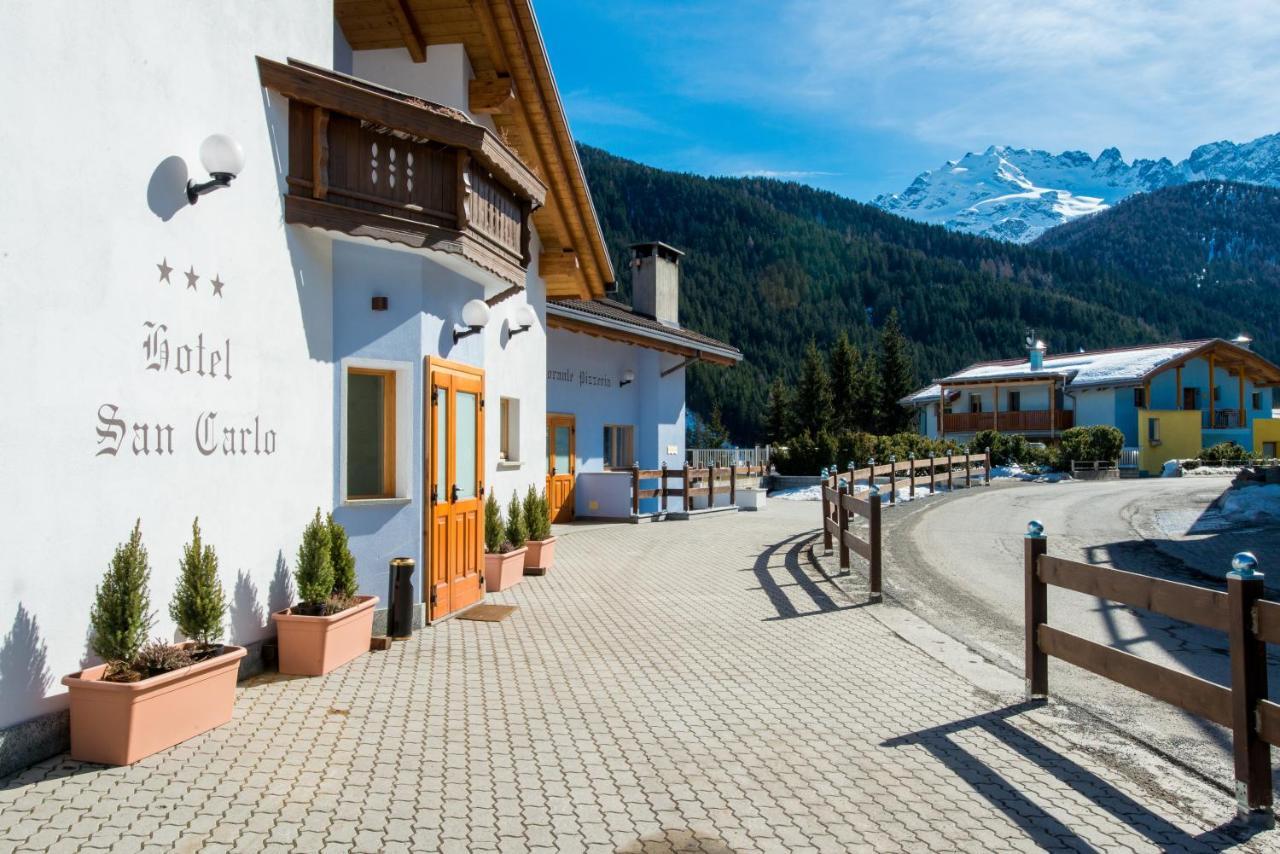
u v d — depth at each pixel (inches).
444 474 333.7
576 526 706.8
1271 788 159.8
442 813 159.8
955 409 2116.1
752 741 202.1
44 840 144.7
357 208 279.1
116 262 196.7
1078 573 213.5
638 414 894.4
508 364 454.9
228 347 236.7
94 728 179.3
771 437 2496.3
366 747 193.6
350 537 295.9
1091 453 1400.1
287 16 268.2
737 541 602.9
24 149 173.5
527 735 203.9
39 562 177.2
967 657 282.8
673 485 909.8
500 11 385.4
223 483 235.1
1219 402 1956.2
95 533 190.9
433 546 323.0
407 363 308.5
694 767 185.3
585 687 245.3
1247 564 160.6
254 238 248.1
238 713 215.2
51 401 179.8
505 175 337.4
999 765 187.9
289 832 150.5
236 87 240.2
